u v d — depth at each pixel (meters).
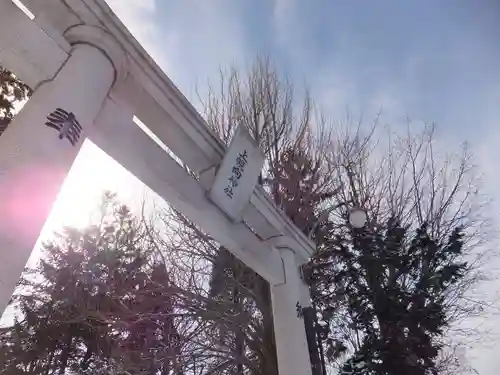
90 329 9.24
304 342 4.50
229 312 7.45
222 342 7.56
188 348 7.62
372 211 9.66
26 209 1.95
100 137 3.04
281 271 4.76
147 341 8.25
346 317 8.10
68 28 2.68
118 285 8.85
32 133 2.12
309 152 9.84
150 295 8.18
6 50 2.38
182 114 3.62
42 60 2.43
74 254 10.45
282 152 9.51
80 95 2.42
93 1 2.73
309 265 8.27
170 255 8.65
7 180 1.92
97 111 2.59
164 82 3.39
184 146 3.80
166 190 3.58
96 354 9.40
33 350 9.97
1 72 6.16
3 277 1.78
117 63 2.83
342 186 9.95
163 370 7.79
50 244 11.08
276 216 4.92
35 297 10.38
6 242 1.83
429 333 7.52
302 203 8.96
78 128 2.34
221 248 8.28
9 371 9.88
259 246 4.53
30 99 2.31
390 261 7.88
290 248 5.02
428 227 9.52
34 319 10.11
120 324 8.09
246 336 7.24
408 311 7.28
